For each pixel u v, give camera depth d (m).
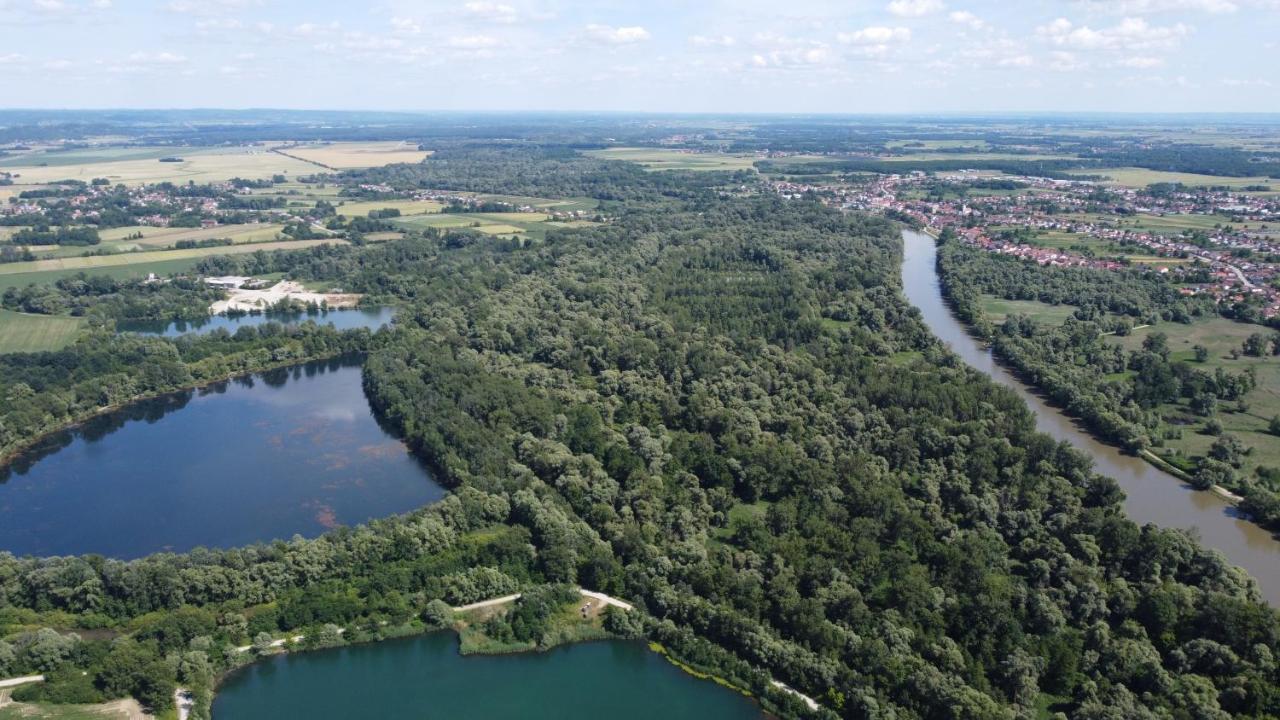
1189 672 155.12
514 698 161.50
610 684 165.00
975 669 155.50
